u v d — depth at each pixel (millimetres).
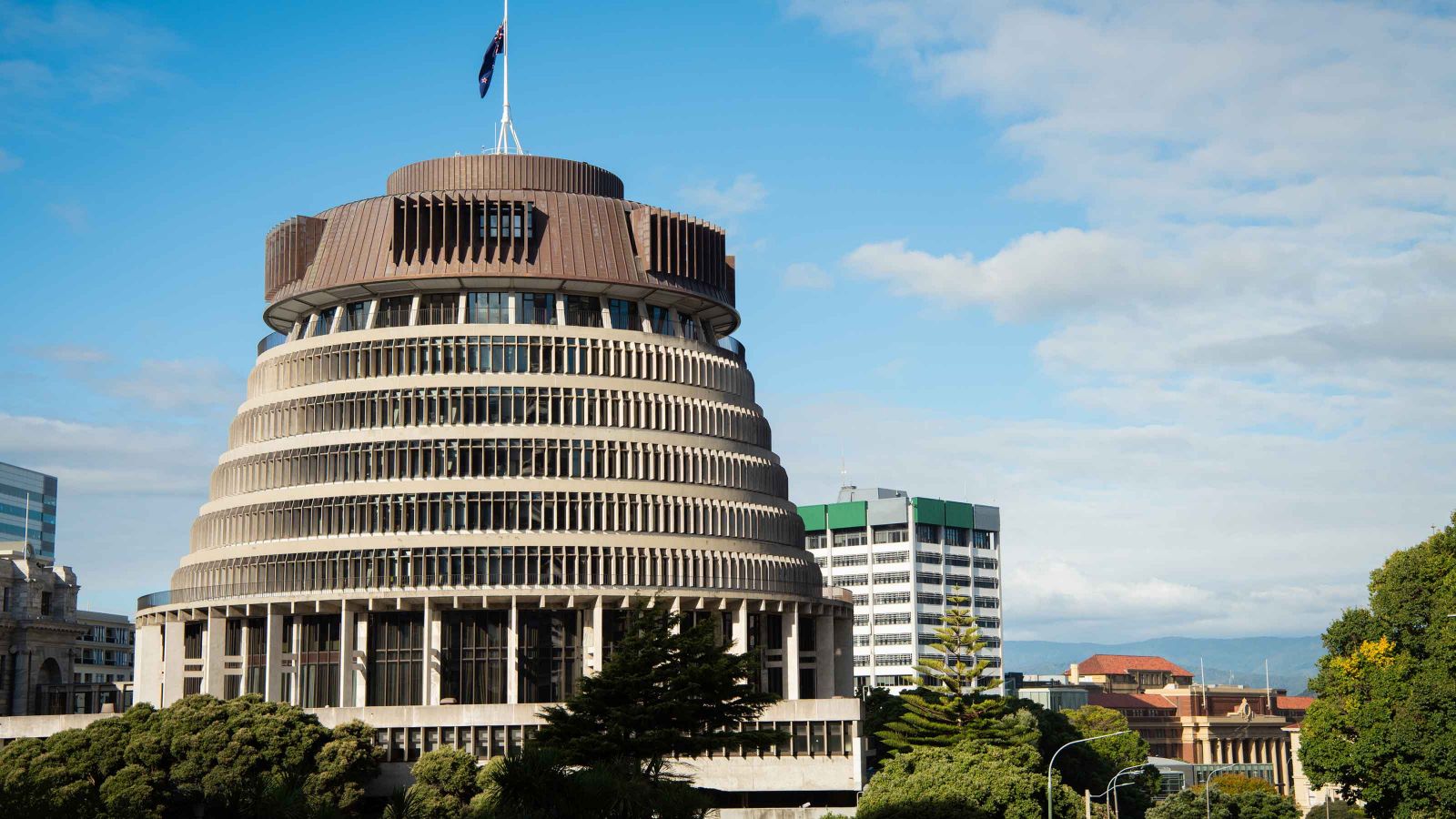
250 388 150750
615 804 42688
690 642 84375
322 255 146750
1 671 183375
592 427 141500
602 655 136000
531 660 137875
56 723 136000
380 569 135000
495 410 139750
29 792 35000
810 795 133750
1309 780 122812
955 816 110625
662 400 144750
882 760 139125
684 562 140625
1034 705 174250
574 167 152500
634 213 149125
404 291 144500
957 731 141250
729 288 158375
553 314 145375
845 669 162250
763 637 149125
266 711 120750
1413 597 120938
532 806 41188
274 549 139000
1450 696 109750
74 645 198625
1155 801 192625
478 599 134750
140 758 116188
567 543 137000
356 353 142375
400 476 138125
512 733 128375
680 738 80875
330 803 39938
